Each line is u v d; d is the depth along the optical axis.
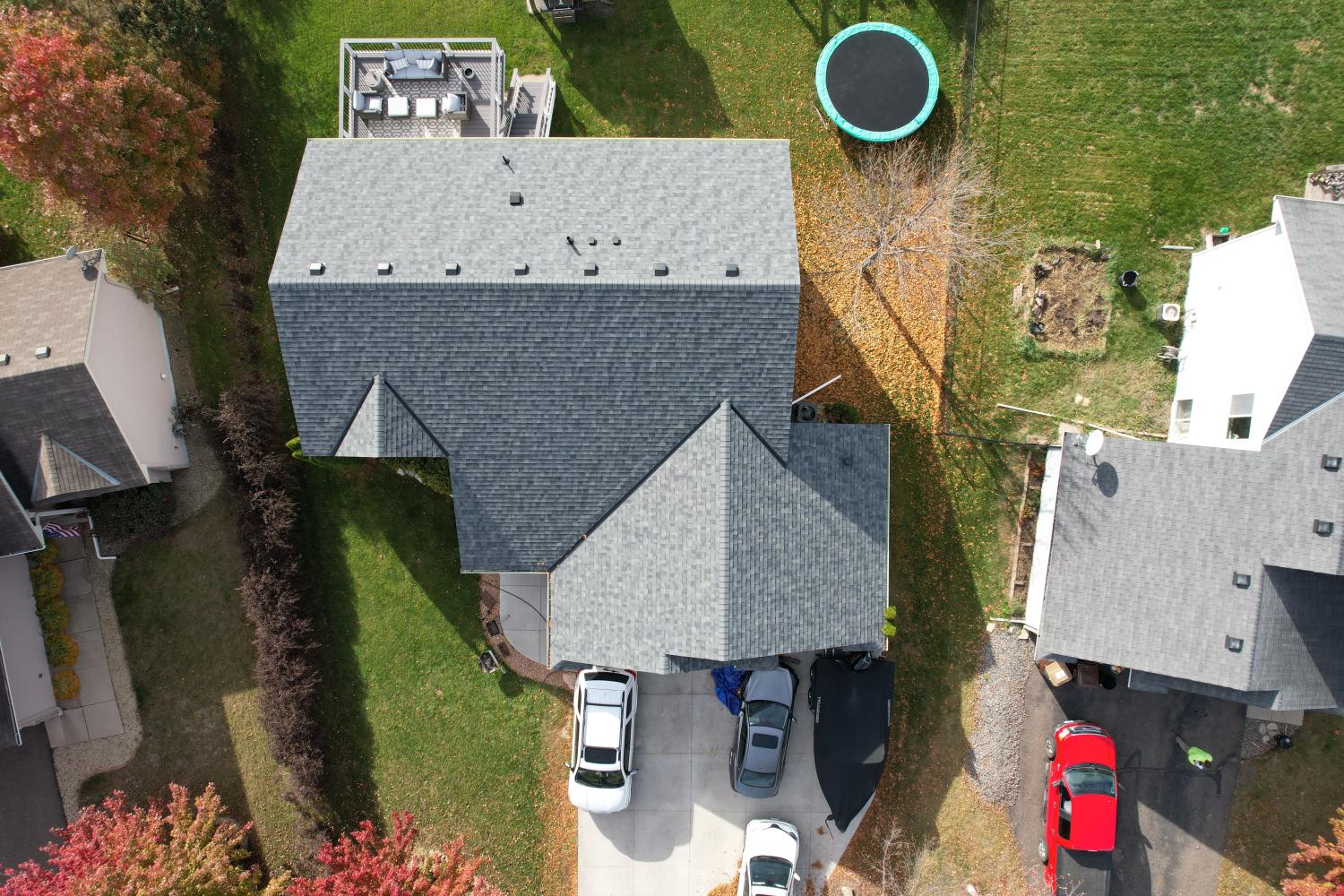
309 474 23.89
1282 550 19.36
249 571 23.22
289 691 22.73
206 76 22.98
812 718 23.89
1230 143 23.28
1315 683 20.14
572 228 19.12
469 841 24.25
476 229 19.09
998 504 23.84
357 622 24.16
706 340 18.95
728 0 24.05
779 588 19.64
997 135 23.72
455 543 24.11
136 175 20.55
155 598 23.98
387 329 18.91
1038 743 23.75
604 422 19.72
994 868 23.84
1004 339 23.77
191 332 23.95
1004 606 23.84
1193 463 20.23
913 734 23.97
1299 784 23.47
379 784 24.20
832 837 24.06
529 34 24.17
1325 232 19.42
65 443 20.98
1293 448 19.41
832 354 23.94
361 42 22.34
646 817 24.06
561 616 20.67
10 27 19.33
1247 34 23.19
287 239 18.89
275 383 23.81
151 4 21.23
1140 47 23.42
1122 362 23.53
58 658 23.36
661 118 24.17
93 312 20.62
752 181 19.70
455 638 24.19
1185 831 23.61
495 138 20.34
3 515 21.00
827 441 20.62
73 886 19.52
